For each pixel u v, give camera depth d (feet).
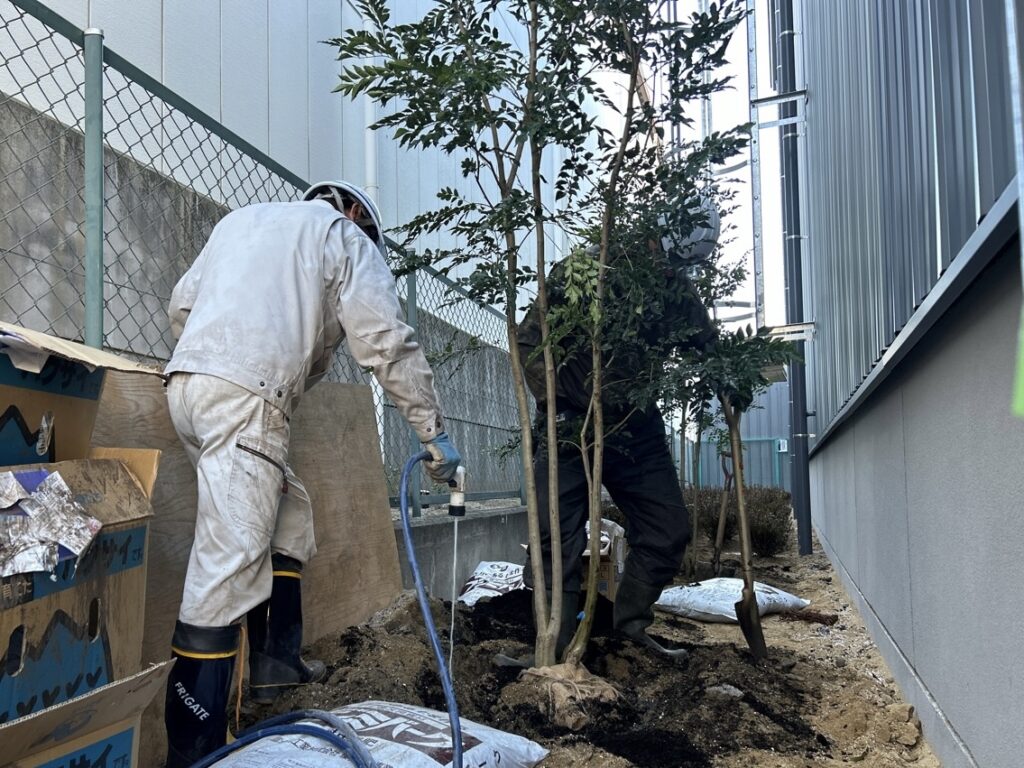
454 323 18.86
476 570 16.03
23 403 4.52
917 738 8.21
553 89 8.00
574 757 6.97
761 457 56.90
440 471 7.06
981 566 6.25
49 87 10.45
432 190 24.72
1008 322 5.41
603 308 8.59
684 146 9.25
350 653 8.84
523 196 8.14
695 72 8.56
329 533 10.30
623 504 10.39
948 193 6.45
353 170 20.06
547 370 8.70
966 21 5.79
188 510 7.84
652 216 8.57
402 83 8.27
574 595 9.52
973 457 6.40
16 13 10.03
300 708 7.25
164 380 6.48
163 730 6.96
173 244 10.80
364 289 6.72
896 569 10.32
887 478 11.00
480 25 8.57
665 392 8.64
